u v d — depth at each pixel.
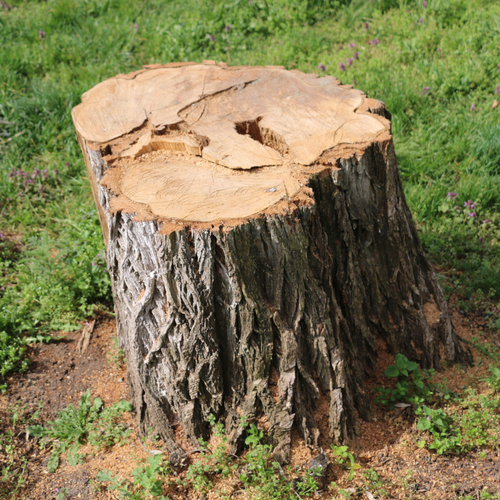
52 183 4.65
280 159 2.55
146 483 2.36
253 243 2.23
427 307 3.06
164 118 2.93
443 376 2.97
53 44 6.21
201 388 2.46
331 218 2.60
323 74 5.45
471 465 2.54
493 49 5.24
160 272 2.27
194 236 2.15
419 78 5.17
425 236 3.95
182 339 2.37
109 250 2.52
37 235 4.16
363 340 2.87
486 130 4.38
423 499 2.41
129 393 2.86
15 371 3.14
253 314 2.30
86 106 3.16
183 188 2.41
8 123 5.00
